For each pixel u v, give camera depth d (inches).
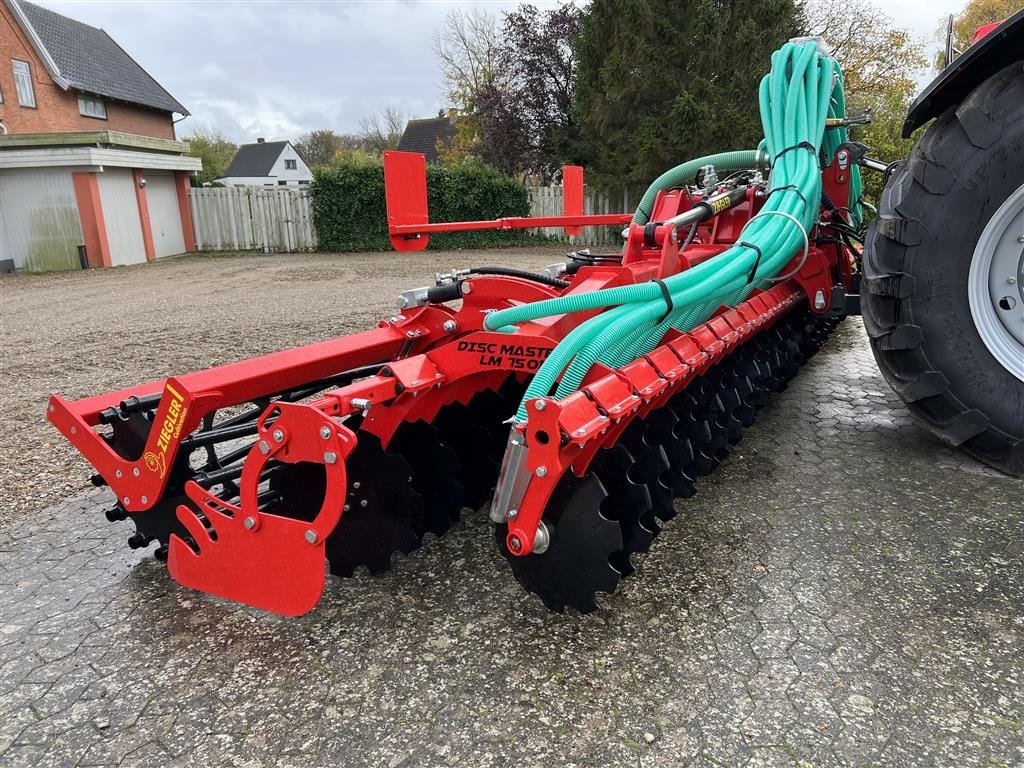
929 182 104.0
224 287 409.7
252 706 69.9
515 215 677.9
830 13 834.2
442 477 96.7
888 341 110.6
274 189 645.9
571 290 94.9
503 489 71.2
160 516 91.7
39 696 72.5
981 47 97.7
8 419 167.3
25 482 129.4
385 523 88.0
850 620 79.0
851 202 172.1
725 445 114.8
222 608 87.3
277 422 72.7
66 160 515.2
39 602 90.0
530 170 899.4
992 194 100.6
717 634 77.6
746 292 114.6
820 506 105.7
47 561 100.4
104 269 534.3
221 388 82.8
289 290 388.2
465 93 1214.9
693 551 94.5
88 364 220.7
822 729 64.0
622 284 92.1
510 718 66.8
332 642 79.3
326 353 96.7
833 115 156.5
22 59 761.0
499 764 61.6
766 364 131.2
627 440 88.7
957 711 65.6
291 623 83.4
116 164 539.5
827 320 190.7
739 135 573.9
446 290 105.8
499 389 109.5
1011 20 92.2
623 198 656.4
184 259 608.1
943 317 106.5
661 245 102.0
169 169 620.4
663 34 592.1
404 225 152.6
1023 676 69.6
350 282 419.2
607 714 66.8
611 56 600.1
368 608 85.5
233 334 261.4
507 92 862.5
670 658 74.2
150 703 70.9
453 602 86.0
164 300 361.1
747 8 588.4
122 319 304.5
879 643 75.1
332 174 633.0
